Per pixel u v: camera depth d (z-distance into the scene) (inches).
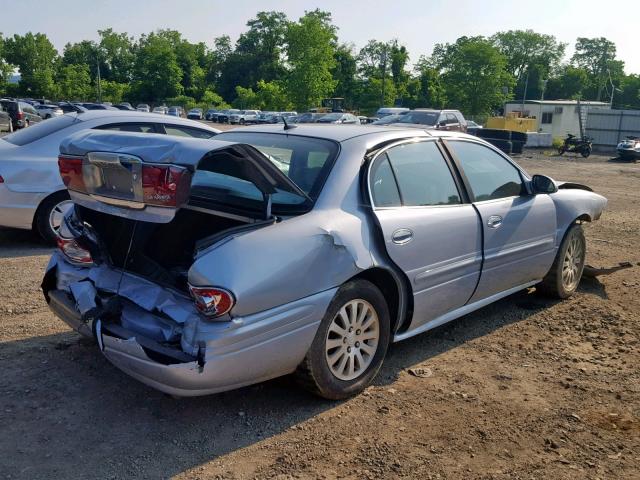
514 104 1927.9
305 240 134.4
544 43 4766.2
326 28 2915.8
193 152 121.7
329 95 3144.7
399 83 3329.2
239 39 4884.4
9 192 270.1
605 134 1478.8
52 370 160.6
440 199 173.0
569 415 145.4
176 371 120.6
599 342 190.7
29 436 131.4
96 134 140.9
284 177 136.4
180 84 4360.2
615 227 388.8
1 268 252.1
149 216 127.9
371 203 151.3
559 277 222.1
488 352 181.5
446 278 170.7
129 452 127.1
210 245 127.4
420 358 176.1
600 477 122.0
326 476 120.3
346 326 146.3
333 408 146.2
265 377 133.8
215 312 121.1
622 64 5201.8
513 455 128.9
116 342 128.0
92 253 153.6
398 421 140.9
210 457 126.1
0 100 1295.5
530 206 201.6
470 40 2795.3
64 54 5128.0
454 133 190.1
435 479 120.2
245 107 3526.1
